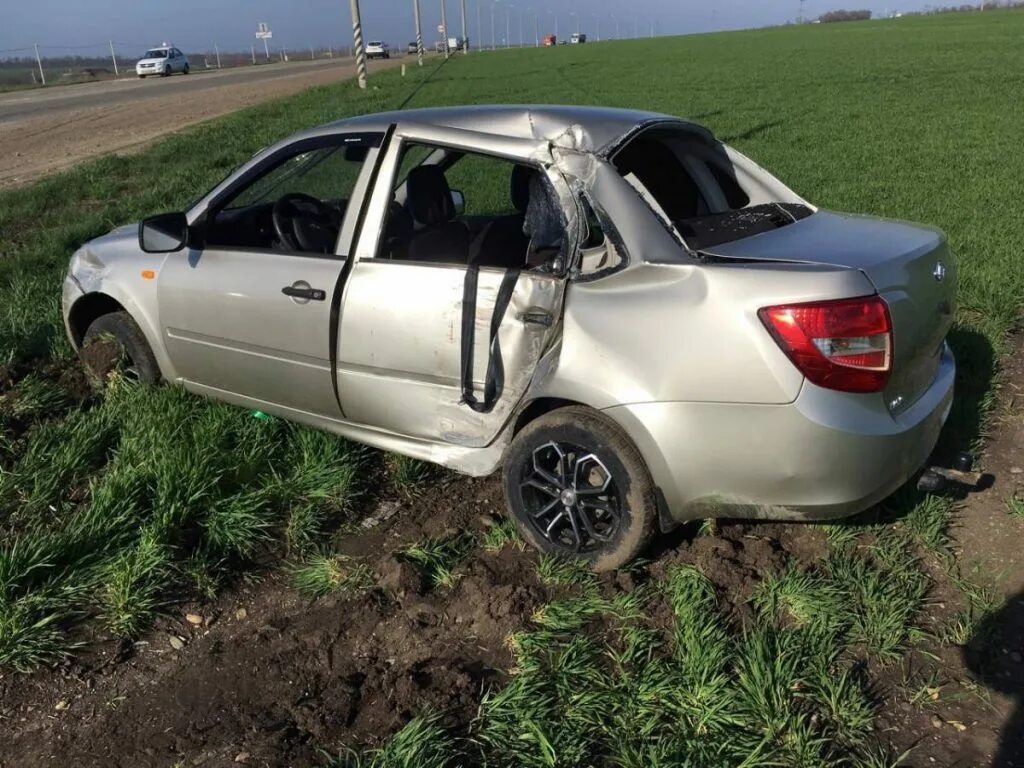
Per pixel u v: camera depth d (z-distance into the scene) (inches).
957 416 181.6
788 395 115.6
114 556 139.3
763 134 700.0
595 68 1958.7
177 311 177.6
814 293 114.7
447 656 121.9
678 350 120.6
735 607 128.3
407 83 1505.9
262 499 155.9
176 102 1280.8
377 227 151.0
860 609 126.9
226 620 131.9
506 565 141.0
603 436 127.5
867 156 554.6
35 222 422.3
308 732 109.1
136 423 176.2
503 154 139.5
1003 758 101.5
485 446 145.1
